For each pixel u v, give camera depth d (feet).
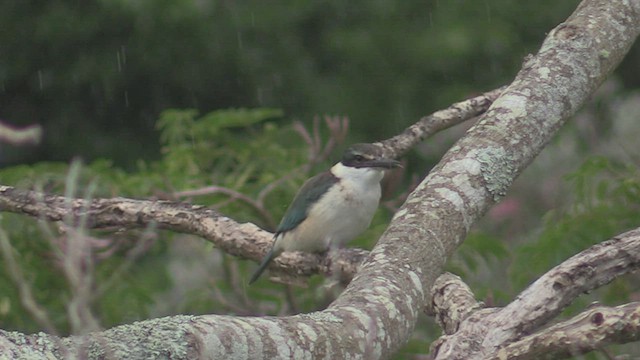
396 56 59.93
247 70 60.23
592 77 20.83
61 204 24.64
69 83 60.44
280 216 35.27
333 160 55.72
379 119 59.36
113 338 12.54
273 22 60.49
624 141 53.01
